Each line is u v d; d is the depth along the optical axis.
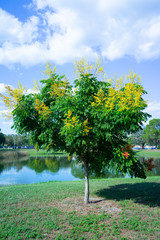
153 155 46.94
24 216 5.64
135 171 6.43
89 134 5.84
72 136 5.46
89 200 7.38
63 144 6.68
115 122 5.38
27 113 6.01
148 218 5.53
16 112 5.95
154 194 8.26
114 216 5.67
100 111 5.60
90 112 5.77
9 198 7.66
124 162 5.80
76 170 22.73
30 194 8.34
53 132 6.30
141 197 7.77
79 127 5.32
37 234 4.58
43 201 7.23
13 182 15.85
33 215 5.74
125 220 5.32
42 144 6.72
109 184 10.81
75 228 4.86
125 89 5.64
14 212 5.98
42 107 5.86
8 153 63.38
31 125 6.39
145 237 4.44
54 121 6.31
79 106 6.00
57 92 6.25
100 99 5.59
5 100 5.84
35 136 6.57
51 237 4.46
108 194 8.33
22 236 4.50
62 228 4.90
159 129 66.31
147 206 6.57
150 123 69.31
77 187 9.94
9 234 4.55
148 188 9.49
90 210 6.18
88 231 4.74
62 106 5.93
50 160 38.28
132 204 6.82
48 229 4.83
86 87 6.11
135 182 11.38
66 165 28.62
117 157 5.87
